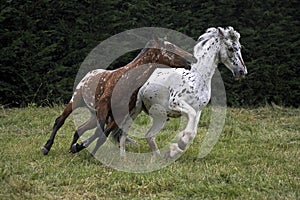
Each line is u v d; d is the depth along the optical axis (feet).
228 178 21.61
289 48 44.19
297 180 21.61
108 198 19.22
